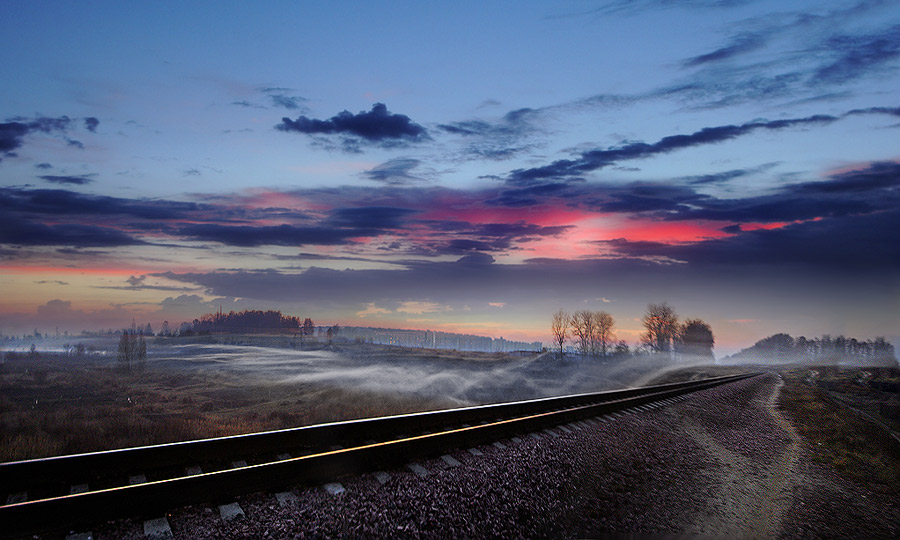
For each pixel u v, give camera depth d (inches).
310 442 390.3
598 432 542.9
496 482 345.7
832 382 2006.6
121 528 242.2
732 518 358.9
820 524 370.0
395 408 884.0
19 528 229.0
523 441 460.4
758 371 2982.3
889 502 453.4
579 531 310.3
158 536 237.9
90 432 590.9
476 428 445.7
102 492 246.7
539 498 339.6
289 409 931.3
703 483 428.8
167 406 955.3
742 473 479.2
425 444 390.9
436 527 279.7
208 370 1894.7
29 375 1528.1
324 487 307.0
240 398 1130.7
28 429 603.8
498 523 298.2
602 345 3543.3
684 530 328.2
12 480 273.0
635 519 335.6
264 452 363.9
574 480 382.3
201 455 334.6
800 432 761.0
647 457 482.3
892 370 2556.6
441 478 337.7
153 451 317.7
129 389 1256.2
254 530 249.9
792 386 1649.9
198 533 242.7
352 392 1180.5
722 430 711.7
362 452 345.1
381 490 309.6
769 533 340.8
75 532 236.5
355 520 270.5
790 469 521.3
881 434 842.8
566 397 722.2
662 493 390.0
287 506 277.1
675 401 917.8
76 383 1325.0
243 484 289.4
